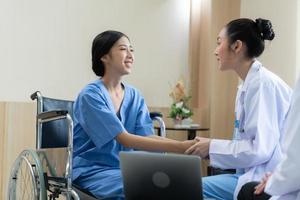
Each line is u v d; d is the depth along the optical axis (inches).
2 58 109.2
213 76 137.3
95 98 73.5
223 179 66.1
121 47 77.7
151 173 52.2
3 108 108.7
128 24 132.4
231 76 138.6
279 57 123.3
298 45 120.0
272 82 63.6
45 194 67.8
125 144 71.1
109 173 70.7
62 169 70.1
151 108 137.5
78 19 121.8
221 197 64.7
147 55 137.0
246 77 66.8
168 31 141.6
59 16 118.3
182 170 50.2
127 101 81.4
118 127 71.7
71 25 120.5
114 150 75.1
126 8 131.9
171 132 137.8
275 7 125.4
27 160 73.7
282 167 43.1
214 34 138.0
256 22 67.9
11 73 110.5
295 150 42.0
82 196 70.9
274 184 43.9
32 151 73.1
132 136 71.2
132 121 81.0
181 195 51.4
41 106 76.2
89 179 71.4
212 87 137.2
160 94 139.7
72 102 82.0
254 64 66.8
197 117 143.2
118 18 130.0
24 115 112.0
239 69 69.2
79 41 122.0
